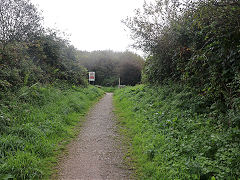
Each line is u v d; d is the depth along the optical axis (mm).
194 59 5270
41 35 10828
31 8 9555
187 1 5289
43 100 6922
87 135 5320
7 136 3982
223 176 2721
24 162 3318
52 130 4988
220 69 4809
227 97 4352
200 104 5254
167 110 5949
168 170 3225
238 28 3873
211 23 4395
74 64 14023
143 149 4168
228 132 3637
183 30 6285
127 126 6137
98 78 27375
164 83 8734
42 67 10258
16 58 7770
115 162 3811
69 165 3648
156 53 8805
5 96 5891
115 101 11742
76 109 7844
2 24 8453
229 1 3777
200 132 4039
